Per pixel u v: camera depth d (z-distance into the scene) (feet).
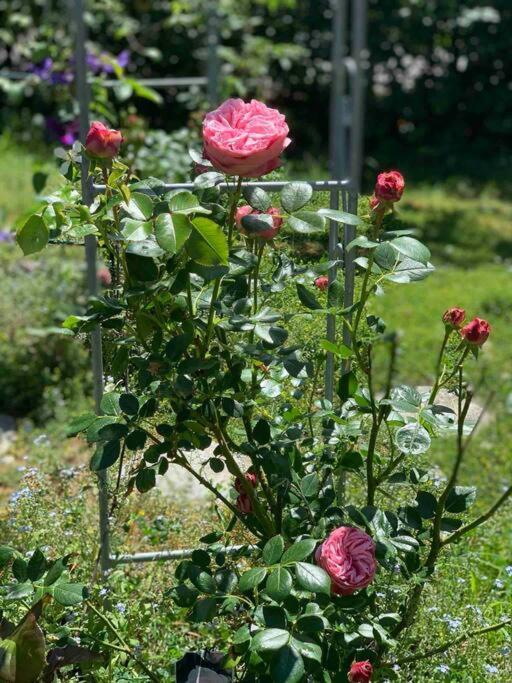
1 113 36.22
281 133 7.06
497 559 11.63
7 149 34.55
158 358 7.30
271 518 8.52
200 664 8.21
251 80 31.81
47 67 20.61
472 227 29.53
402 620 8.31
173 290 7.17
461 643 9.13
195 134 19.22
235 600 7.48
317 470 8.25
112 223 7.65
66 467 12.30
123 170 7.55
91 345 9.71
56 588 7.39
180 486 12.56
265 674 7.29
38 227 7.18
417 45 37.17
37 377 17.13
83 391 16.93
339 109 27.81
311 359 9.32
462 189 34.30
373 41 37.04
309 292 7.66
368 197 9.55
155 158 18.15
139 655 8.95
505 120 38.01
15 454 15.20
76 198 8.46
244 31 35.27
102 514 9.70
